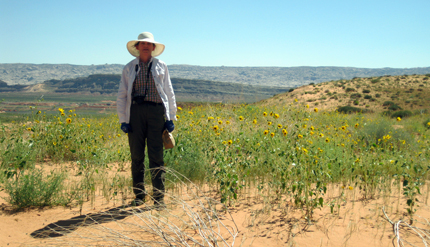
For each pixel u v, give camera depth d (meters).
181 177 4.07
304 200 3.27
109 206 3.22
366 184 4.00
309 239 2.49
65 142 5.43
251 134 5.75
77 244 2.21
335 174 4.32
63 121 6.41
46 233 2.50
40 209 3.10
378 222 2.88
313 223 2.83
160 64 3.31
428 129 10.91
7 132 5.79
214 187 3.93
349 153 5.31
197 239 2.35
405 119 16.42
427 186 4.00
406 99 47.97
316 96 52.72
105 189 3.68
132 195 3.59
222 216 2.95
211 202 3.30
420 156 5.08
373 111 36.94
